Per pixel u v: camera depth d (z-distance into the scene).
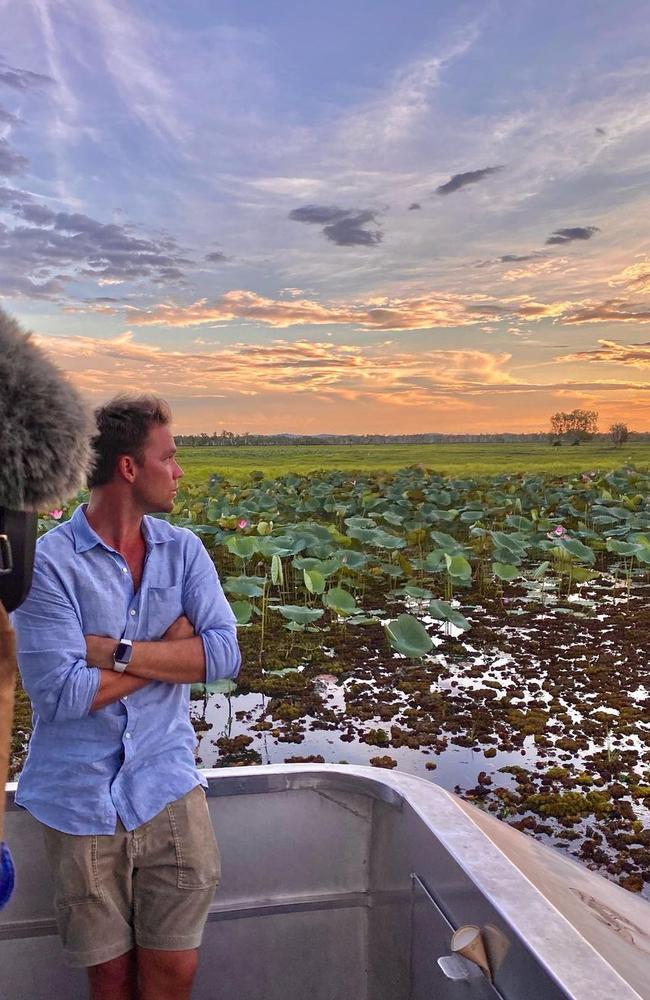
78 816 1.26
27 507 0.77
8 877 0.84
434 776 3.62
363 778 1.36
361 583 7.81
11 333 0.77
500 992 0.92
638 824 3.16
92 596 1.36
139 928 1.29
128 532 1.42
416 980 1.21
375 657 5.44
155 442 1.39
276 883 1.40
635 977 0.87
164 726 1.37
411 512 11.65
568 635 6.04
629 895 1.32
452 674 5.10
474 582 8.14
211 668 1.40
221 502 11.59
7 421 0.73
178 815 1.29
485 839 1.13
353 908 1.41
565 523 12.08
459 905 1.06
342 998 1.43
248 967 1.41
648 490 15.09
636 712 4.37
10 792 1.32
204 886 1.29
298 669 5.13
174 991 1.29
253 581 6.20
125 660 1.33
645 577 8.41
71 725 1.32
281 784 1.38
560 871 1.23
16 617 1.33
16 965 1.35
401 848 1.28
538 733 4.08
